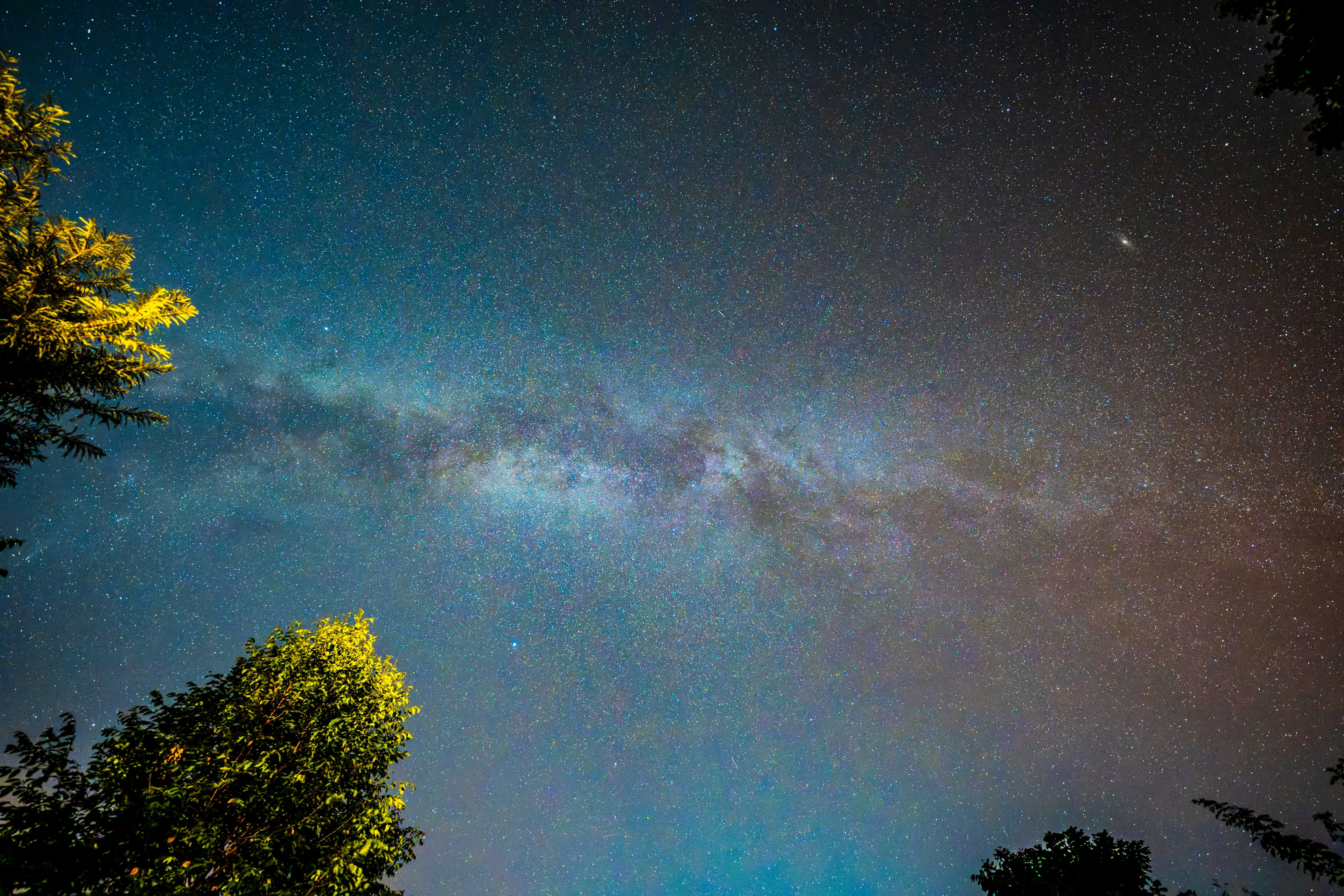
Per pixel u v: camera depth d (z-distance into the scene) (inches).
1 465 270.5
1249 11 225.0
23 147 258.8
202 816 277.1
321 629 365.4
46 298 258.5
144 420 294.8
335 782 310.0
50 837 256.5
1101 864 369.1
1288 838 234.8
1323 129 221.6
